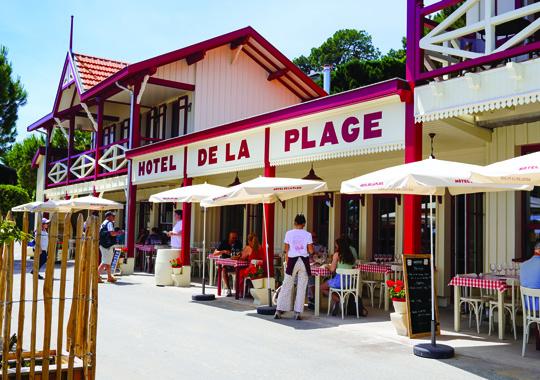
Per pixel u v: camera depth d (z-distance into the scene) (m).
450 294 10.70
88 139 36.38
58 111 21.80
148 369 5.58
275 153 10.65
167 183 18.16
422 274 7.40
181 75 17.09
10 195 28.86
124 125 21.81
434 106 7.68
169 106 18.77
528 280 6.51
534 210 9.14
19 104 29.69
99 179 18.59
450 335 7.51
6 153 30.92
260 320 8.55
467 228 10.47
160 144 14.43
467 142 9.71
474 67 8.00
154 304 10.00
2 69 28.69
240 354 6.30
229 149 12.05
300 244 8.80
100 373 5.40
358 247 12.93
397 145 8.17
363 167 12.57
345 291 8.84
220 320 8.48
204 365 5.79
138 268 17.38
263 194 9.16
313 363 5.95
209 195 11.16
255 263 10.30
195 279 14.65
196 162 13.24
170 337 7.14
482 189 7.11
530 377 5.46
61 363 4.22
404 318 7.34
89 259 4.34
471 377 5.46
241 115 18.31
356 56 45.53
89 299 4.33
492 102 7.02
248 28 17.53
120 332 7.40
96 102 18.97
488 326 8.20
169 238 17.67
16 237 4.10
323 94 19.44
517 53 6.84
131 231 15.96
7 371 3.97
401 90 7.87
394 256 11.81
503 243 9.42
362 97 8.44
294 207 14.79
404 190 7.17
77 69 19.27
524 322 6.46
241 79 18.39
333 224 13.55
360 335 7.46
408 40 8.14
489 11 7.22
